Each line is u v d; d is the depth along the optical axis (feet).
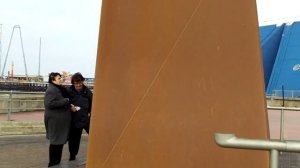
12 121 32.24
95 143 9.00
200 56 8.67
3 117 37.52
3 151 22.40
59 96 15.84
